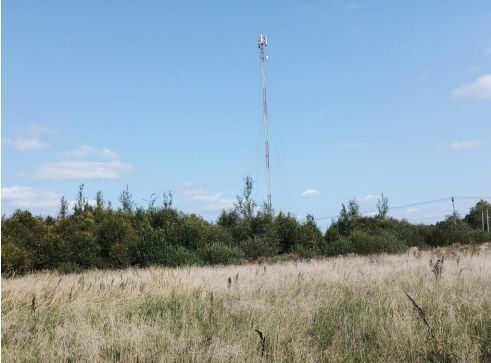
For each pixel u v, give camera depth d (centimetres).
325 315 768
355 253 2592
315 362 553
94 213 2767
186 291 1045
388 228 3431
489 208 9956
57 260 2212
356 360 577
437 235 3528
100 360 534
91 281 1269
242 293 998
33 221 2408
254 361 538
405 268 1411
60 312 815
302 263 1952
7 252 1997
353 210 3466
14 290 966
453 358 554
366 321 713
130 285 1095
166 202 2870
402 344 595
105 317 752
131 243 2316
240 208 3228
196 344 571
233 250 2427
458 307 777
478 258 1762
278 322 695
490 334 648
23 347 604
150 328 644
